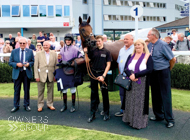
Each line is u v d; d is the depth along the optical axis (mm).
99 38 4070
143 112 3818
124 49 4363
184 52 6715
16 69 4914
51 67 4977
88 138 3439
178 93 6332
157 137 3557
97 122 4270
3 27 20922
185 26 23203
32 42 11680
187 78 6715
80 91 6684
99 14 31734
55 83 7922
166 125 4039
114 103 5512
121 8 34531
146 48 3811
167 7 37938
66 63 4750
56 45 8852
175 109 4930
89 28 4184
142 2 36125
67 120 4391
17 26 20984
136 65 3766
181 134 3666
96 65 4141
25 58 4941
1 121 4293
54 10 21656
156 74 4070
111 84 6461
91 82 4254
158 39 4004
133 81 3805
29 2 21562
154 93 4223
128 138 3455
